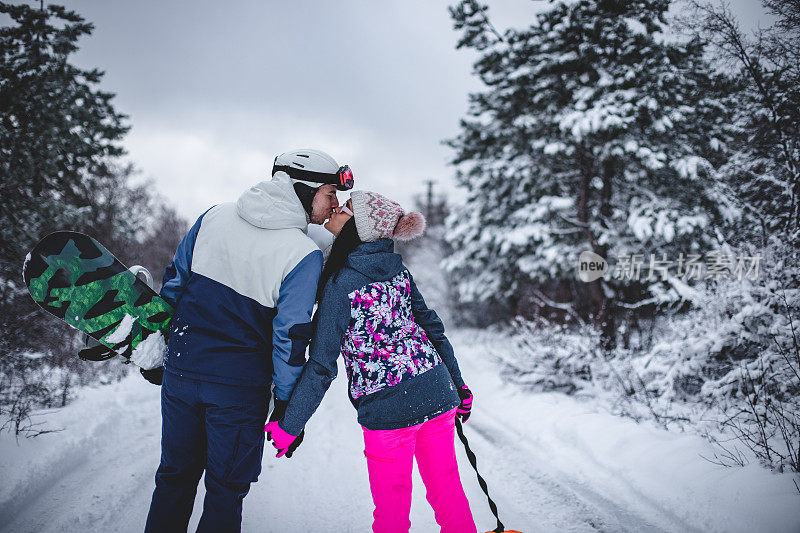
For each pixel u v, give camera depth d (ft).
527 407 16.24
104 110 28.37
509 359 19.74
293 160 6.64
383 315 6.00
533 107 32.55
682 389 14.94
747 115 16.39
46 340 19.76
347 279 5.93
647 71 26.99
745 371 12.48
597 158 29.99
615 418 13.37
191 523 8.02
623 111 26.63
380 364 5.96
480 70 34.96
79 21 25.02
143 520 8.09
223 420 5.79
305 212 6.70
